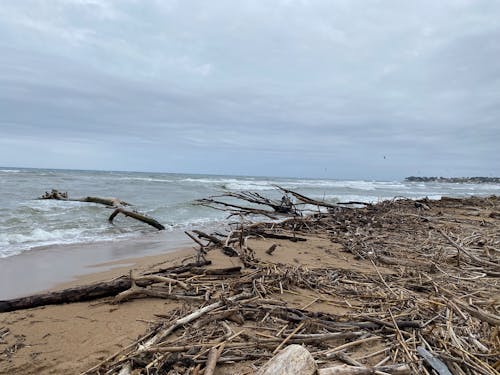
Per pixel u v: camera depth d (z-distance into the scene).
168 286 4.44
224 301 3.69
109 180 30.78
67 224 10.13
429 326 3.34
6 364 2.74
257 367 2.61
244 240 6.86
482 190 52.06
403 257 6.55
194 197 19.91
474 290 4.60
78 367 2.72
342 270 5.42
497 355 2.72
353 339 3.07
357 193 30.95
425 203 16.56
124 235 9.38
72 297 3.96
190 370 2.53
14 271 5.56
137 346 2.93
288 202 12.24
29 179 26.70
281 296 4.19
